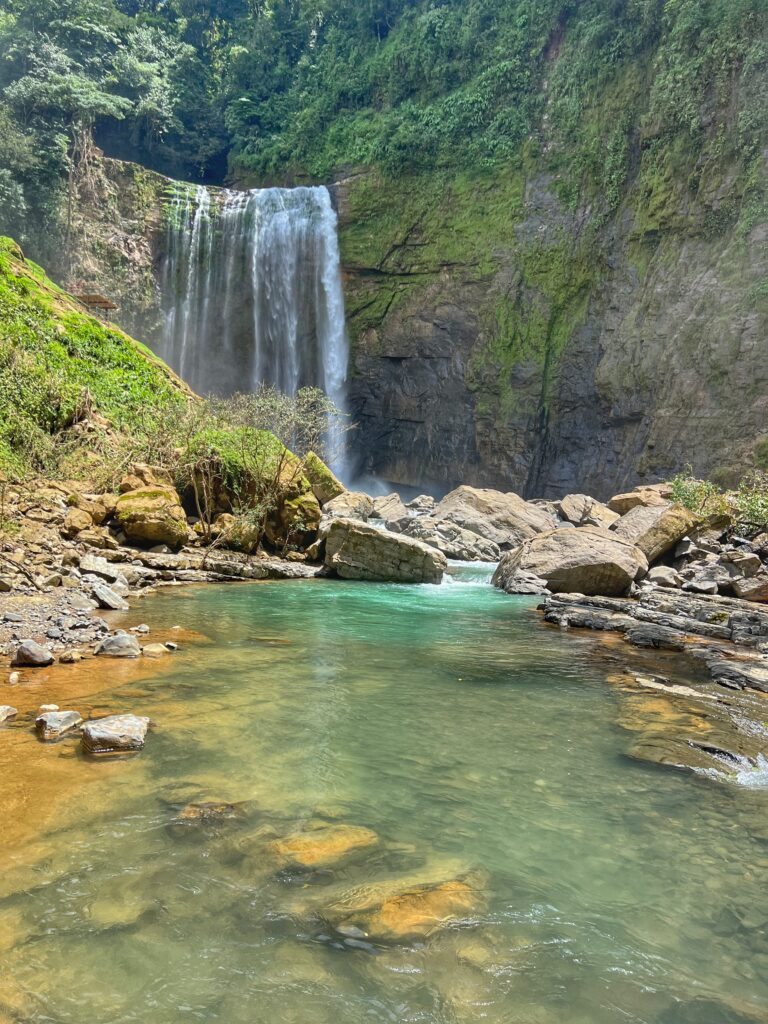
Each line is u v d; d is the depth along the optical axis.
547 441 31.03
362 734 4.14
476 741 4.13
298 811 3.08
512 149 32.31
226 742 3.86
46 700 4.36
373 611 8.73
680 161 27.33
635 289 28.66
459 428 33.50
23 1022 1.80
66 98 33.22
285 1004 1.92
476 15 34.47
